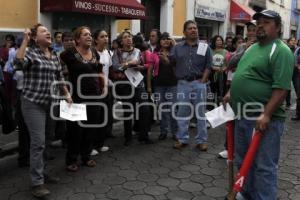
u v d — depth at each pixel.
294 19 29.20
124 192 4.61
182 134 6.31
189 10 14.64
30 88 4.36
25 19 8.47
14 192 4.57
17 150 6.03
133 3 10.38
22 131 5.25
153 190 4.68
